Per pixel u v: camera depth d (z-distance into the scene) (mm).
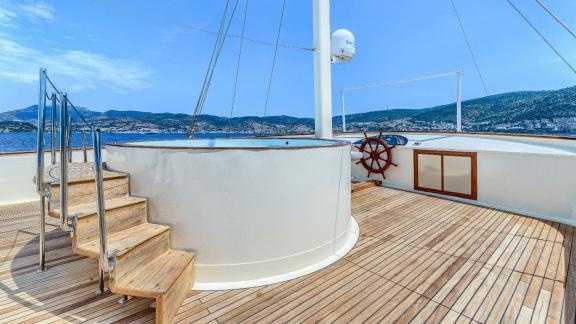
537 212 4148
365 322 1796
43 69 2027
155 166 2316
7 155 4961
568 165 3854
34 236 3217
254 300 2047
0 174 4898
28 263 2479
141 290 1647
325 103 4762
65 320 1729
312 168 2555
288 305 1981
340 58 6344
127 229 2197
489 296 2086
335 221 2842
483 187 4750
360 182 6406
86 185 2301
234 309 1935
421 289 2186
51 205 2203
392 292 2146
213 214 2234
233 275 2279
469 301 2025
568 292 2127
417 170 5727
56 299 1938
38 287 2082
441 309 1934
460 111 6812
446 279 2336
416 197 5312
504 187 4504
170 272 1900
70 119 3385
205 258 2260
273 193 2342
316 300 2043
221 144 5301
